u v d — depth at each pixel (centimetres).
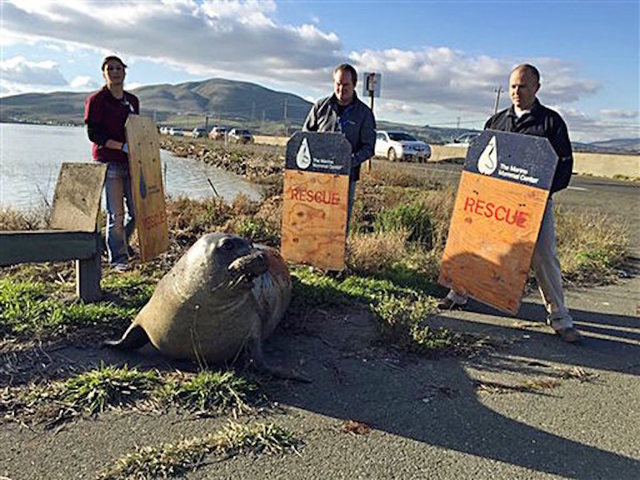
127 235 692
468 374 434
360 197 1217
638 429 363
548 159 501
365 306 577
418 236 884
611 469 318
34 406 350
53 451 308
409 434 343
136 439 322
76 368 404
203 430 335
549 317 528
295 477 295
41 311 487
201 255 393
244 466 302
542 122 514
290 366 430
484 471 309
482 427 356
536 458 324
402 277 678
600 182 2547
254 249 405
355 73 641
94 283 539
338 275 666
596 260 816
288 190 662
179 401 364
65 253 511
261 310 432
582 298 662
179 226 919
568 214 1123
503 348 491
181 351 412
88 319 481
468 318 566
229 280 383
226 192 1639
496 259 547
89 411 348
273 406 368
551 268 519
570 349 497
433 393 399
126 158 655
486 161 548
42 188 1555
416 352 466
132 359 424
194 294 388
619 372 453
